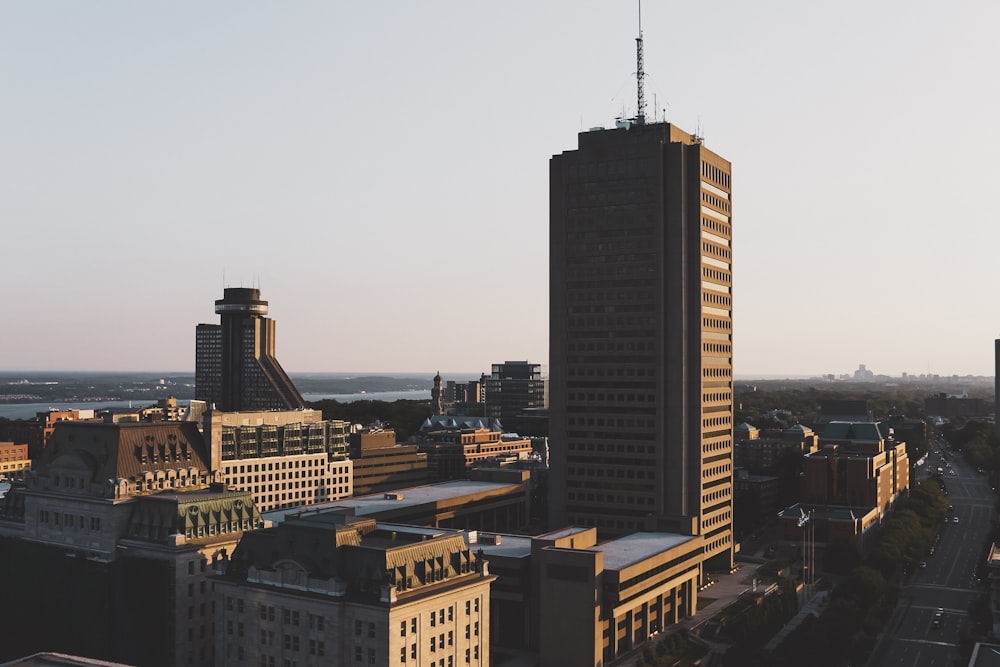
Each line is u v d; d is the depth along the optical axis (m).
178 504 194.75
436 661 161.75
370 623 154.25
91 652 197.38
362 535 175.50
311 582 160.00
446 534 177.25
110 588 196.88
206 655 195.38
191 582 192.75
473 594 170.50
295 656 161.12
